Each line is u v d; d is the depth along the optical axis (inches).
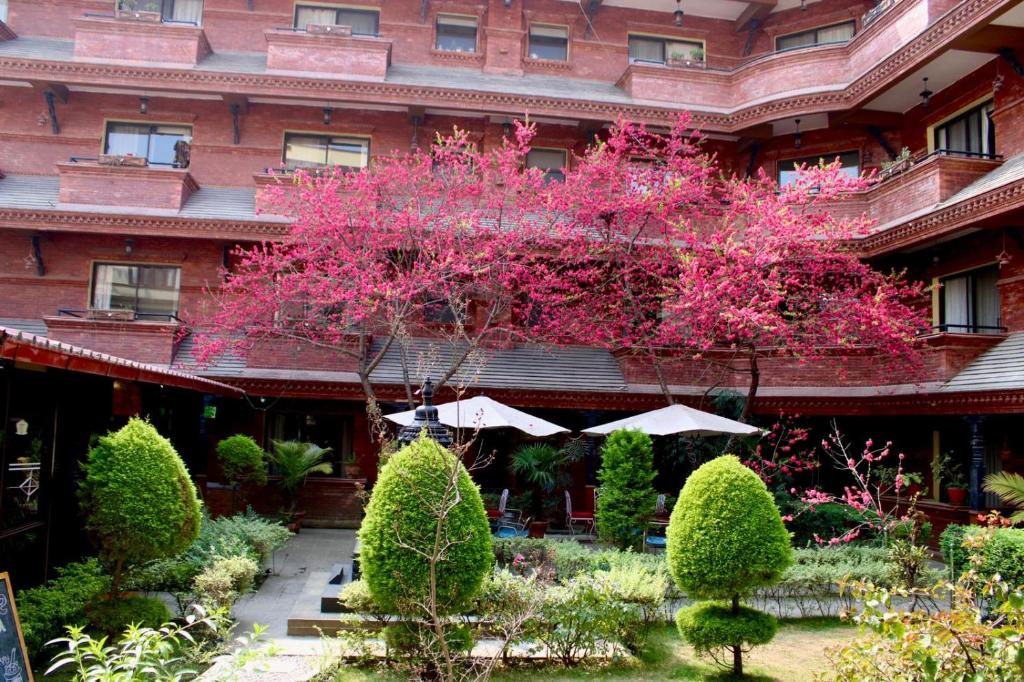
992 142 615.2
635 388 644.1
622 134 613.3
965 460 598.5
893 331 542.3
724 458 293.0
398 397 620.1
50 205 663.8
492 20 809.5
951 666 167.2
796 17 815.1
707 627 278.2
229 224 660.7
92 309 639.8
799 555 410.9
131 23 713.0
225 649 239.5
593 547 481.7
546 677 281.7
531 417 523.5
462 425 485.7
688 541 281.7
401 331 538.6
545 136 776.9
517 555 376.5
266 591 405.7
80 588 283.1
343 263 570.9
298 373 624.1
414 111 735.7
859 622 186.4
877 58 665.6
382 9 807.7
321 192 587.8
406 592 254.8
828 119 722.2
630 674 286.2
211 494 611.5
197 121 748.6
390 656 281.4
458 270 560.1
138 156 715.4
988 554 337.7
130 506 290.0
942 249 633.6
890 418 676.7
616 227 609.0
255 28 796.0
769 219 538.3
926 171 595.8
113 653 275.9
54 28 768.9
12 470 301.9
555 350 697.6
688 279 507.2
